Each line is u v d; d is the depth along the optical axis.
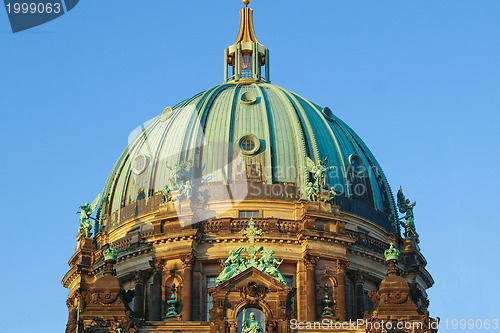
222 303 82.88
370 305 101.31
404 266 107.06
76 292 105.25
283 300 83.12
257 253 97.12
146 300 99.75
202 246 98.75
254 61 123.56
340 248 99.12
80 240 108.88
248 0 129.75
